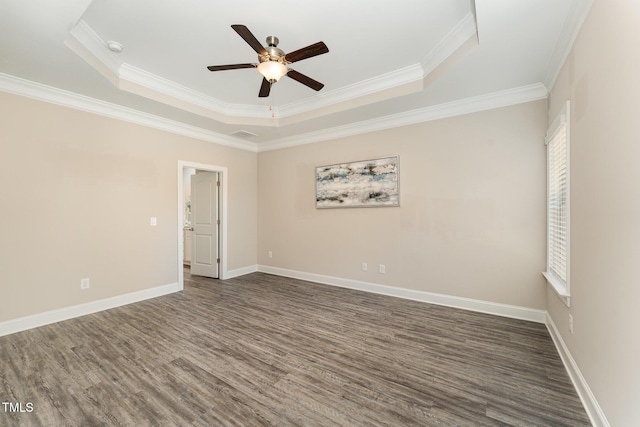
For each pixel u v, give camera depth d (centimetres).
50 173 294
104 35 238
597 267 156
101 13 210
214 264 486
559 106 235
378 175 391
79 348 237
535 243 291
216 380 193
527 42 212
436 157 347
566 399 174
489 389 184
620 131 131
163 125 391
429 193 353
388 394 179
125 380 192
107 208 338
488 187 314
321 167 447
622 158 129
